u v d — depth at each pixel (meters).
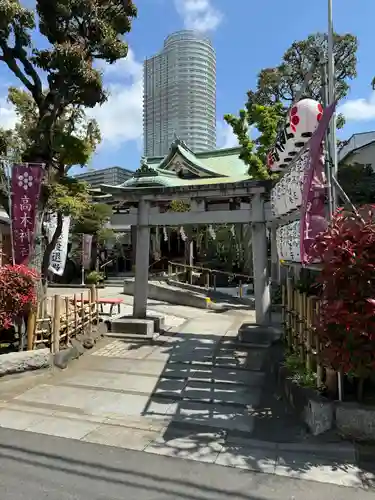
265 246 9.05
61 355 7.21
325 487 3.50
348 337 3.97
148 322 9.56
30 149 8.23
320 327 4.19
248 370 7.15
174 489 3.47
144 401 5.74
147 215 9.85
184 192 9.32
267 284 9.10
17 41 7.69
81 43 8.01
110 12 8.09
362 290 3.94
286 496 3.37
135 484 3.55
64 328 7.70
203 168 19.59
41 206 7.93
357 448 4.07
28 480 3.61
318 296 4.98
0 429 4.70
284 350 6.97
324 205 4.79
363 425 4.23
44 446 4.27
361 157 13.54
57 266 11.55
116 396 5.92
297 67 15.05
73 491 3.44
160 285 16.61
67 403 5.61
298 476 3.67
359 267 3.94
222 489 3.47
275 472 3.75
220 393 6.07
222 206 11.41
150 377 6.80
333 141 5.18
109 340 9.19
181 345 8.83
